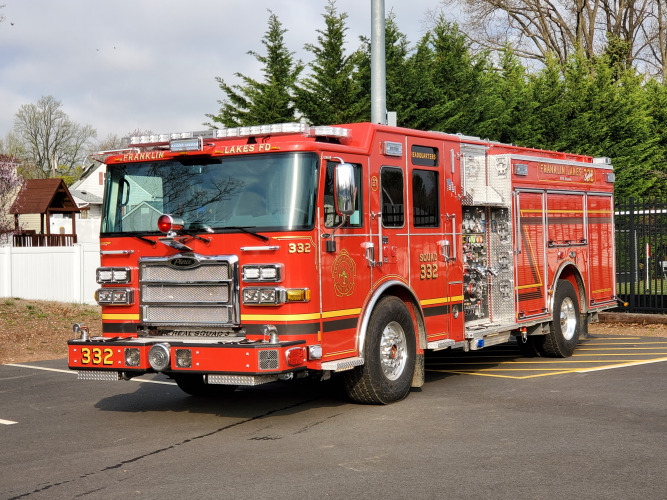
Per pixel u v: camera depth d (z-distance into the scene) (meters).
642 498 5.00
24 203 37.19
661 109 27.47
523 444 6.39
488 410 7.80
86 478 5.71
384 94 12.17
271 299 7.08
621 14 37.44
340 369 7.38
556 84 23.45
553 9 37.09
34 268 17.75
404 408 8.00
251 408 8.26
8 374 10.99
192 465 5.98
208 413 8.05
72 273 18.23
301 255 7.16
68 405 8.66
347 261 7.64
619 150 23.62
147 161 7.93
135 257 7.85
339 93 19.44
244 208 7.38
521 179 10.46
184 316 7.55
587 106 23.39
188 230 7.51
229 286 7.31
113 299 7.85
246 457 6.18
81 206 47.09
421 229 8.80
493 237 10.28
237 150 7.45
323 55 19.86
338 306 7.52
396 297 8.37
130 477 5.70
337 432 6.97
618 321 15.81
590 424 7.10
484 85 21.84
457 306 9.36
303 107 20.02
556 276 11.27
